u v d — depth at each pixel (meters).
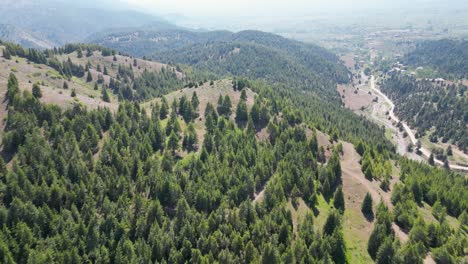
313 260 98.31
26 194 117.38
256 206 122.12
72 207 115.12
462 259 106.12
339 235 107.31
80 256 102.00
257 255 102.12
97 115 168.50
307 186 134.38
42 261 95.75
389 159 189.25
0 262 94.19
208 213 123.88
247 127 184.75
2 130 149.38
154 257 103.44
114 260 102.25
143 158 148.62
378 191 144.75
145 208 120.06
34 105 159.88
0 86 174.75
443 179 170.38
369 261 107.31
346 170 158.00
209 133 168.50
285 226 109.19
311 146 169.38
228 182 133.75
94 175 129.00
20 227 103.25
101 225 110.69
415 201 143.12
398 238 112.62
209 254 101.19
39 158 133.75
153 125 170.12
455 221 137.38
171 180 130.62
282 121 189.88
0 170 126.31
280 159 159.62
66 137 147.12
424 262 106.31
